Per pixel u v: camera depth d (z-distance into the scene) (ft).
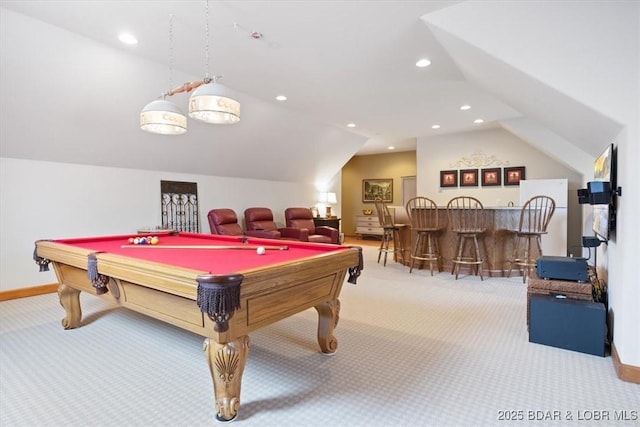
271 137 19.63
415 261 18.75
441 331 9.57
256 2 8.56
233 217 19.17
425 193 25.30
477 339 9.00
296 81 14.05
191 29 9.98
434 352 8.23
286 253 8.19
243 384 6.79
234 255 7.93
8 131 12.00
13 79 10.73
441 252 17.78
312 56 11.69
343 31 9.99
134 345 8.68
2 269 12.65
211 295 4.85
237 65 12.50
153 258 7.50
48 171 13.69
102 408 6.03
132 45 11.02
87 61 11.28
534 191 18.94
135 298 7.04
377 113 18.79
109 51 11.30
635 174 6.77
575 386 6.66
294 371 7.32
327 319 8.03
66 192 14.17
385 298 12.84
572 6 7.23
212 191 20.03
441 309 11.52
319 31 10.00
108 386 6.75
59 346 8.59
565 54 7.31
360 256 7.95
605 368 7.39
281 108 17.78
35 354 8.13
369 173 35.09
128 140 14.88
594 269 11.27
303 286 6.91
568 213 21.18
